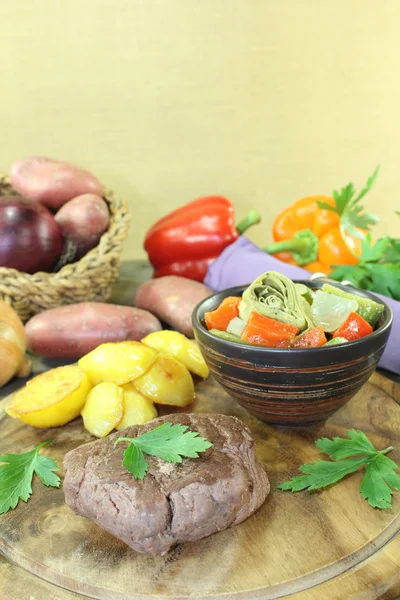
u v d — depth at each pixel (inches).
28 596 29.7
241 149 96.3
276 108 94.3
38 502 35.9
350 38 90.6
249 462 34.5
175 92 92.4
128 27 88.2
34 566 31.2
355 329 38.4
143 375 44.1
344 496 35.1
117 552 31.7
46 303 60.2
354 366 36.9
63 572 30.5
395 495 34.9
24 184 66.2
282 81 92.8
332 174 99.0
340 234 69.4
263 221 101.0
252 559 30.8
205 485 31.5
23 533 33.3
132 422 42.6
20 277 57.9
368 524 32.8
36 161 66.9
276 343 37.9
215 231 69.0
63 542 32.6
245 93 93.1
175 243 69.3
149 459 33.6
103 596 29.5
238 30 89.3
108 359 44.1
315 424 42.5
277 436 41.3
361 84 93.6
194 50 90.1
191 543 32.0
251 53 90.7
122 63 90.2
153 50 89.7
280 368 36.4
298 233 71.2
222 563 30.7
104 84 91.3
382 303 40.8
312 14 88.9
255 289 40.9
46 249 59.6
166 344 48.2
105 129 93.9
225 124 94.7
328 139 96.6
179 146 95.6
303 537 32.1
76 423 44.3
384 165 98.7
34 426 43.2
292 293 40.1
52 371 45.5
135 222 99.7
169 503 31.2
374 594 29.2
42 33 87.9
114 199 67.9
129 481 31.7
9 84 90.6
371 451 37.6
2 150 94.5
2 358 49.9
